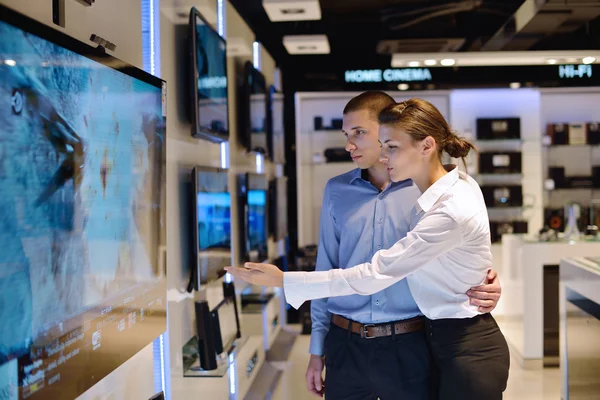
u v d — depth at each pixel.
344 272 1.77
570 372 3.63
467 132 7.16
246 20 6.34
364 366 2.08
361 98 2.12
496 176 7.10
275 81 6.70
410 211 2.09
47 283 1.38
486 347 1.84
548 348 4.99
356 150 2.12
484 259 1.81
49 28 1.40
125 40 2.13
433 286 1.85
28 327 1.30
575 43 6.43
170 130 2.62
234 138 4.16
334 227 2.26
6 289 1.23
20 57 1.28
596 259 3.68
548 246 4.97
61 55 1.45
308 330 6.08
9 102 1.24
